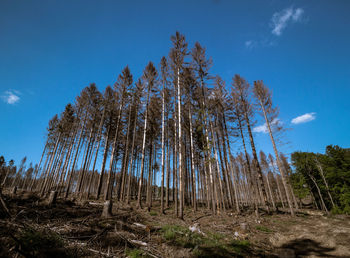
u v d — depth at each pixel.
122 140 23.94
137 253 4.24
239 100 17.92
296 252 5.67
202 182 25.92
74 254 3.62
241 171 33.38
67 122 22.41
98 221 6.34
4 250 2.94
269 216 13.84
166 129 18.03
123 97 19.06
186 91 15.77
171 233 5.91
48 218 6.04
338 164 19.64
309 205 35.06
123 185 18.91
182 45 13.99
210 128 15.79
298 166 25.05
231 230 8.20
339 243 6.23
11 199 7.33
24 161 42.03
